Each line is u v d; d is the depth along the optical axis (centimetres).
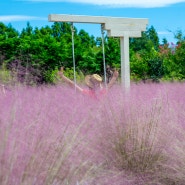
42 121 395
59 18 897
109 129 492
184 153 458
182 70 1836
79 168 368
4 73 452
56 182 343
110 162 473
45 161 339
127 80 1027
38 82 789
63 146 360
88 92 726
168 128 506
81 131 448
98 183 399
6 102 387
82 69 1739
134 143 488
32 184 314
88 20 941
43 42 1684
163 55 1955
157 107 525
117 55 1797
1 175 290
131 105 518
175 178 456
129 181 443
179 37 1864
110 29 984
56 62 1700
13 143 315
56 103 531
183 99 659
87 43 2297
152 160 484
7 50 1580
